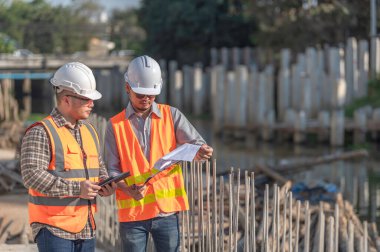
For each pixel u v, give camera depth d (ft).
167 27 165.48
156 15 170.71
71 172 17.15
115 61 165.37
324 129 101.45
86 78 17.19
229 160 89.56
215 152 97.91
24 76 147.54
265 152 97.66
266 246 21.25
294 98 109.70
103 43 233.96
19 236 35.91
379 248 33.94
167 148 20.03
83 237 17.40
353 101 110.01
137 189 19.42
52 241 17.04
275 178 53.16
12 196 45.52
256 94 110.73
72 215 17.15
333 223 22.03
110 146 20.11
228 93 112.68
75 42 196.95
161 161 18.69
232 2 161.48
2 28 168.45
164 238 20.11
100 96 17.33
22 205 42.34
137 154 19.88
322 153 95.55
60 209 17.06
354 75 110.63
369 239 35.91
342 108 106.01
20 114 111.34
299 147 101.81
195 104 141.49
